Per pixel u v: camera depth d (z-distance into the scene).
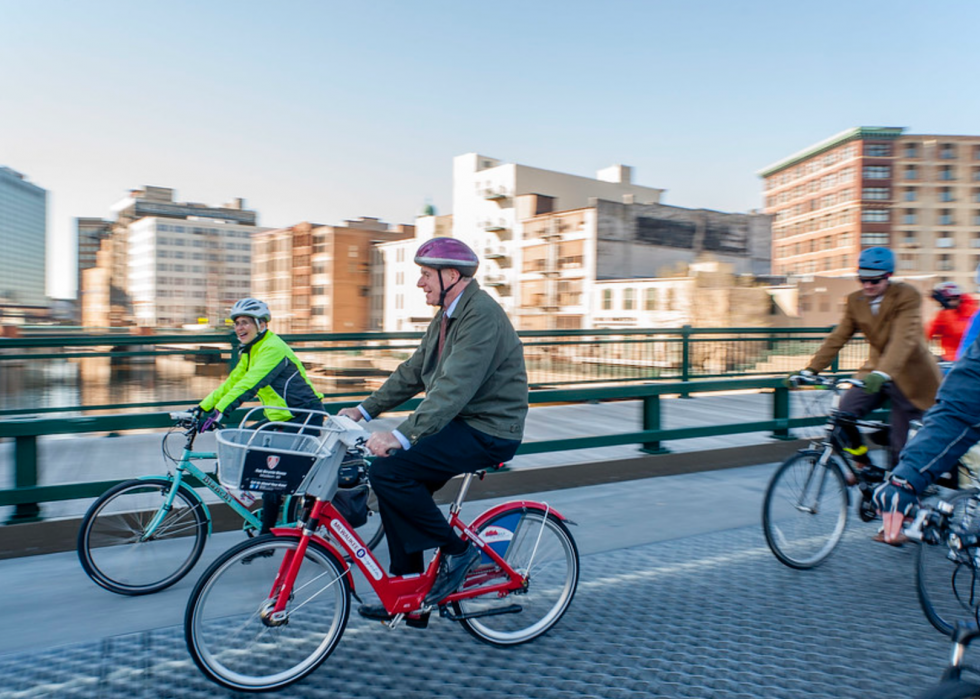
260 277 101.88
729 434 8.05
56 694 2.85
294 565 2.95
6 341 5.28
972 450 3.69
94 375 5.60
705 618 3.69
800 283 50.47
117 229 174.62
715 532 5.22
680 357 8.22
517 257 66.62
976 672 2.05
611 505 5.91
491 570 3.33
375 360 6.41
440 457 3.04
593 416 8.88
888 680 3.07
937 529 2.71
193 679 2.98
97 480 5.29
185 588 4.10
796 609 3.83
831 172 94.94
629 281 53.88
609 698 2.90
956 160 89.06
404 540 3.06
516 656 3.26
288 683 2.94
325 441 2.95
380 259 86.25
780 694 2.95
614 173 75.19
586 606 3.84
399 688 2.96
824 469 4.58
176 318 148.38
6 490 4.58
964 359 2.41
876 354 4.93
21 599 3.90
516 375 3.17
